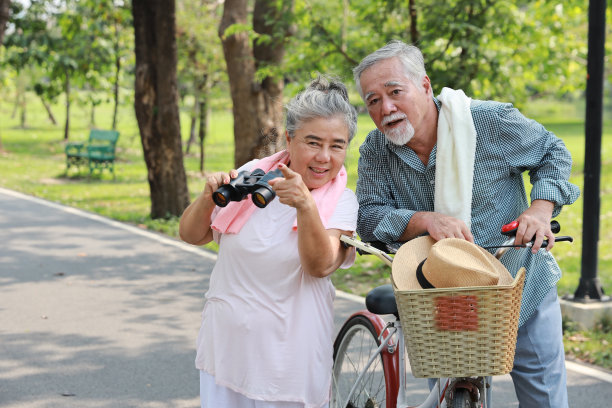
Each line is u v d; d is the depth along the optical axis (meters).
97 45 22.94
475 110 2.92
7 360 5.17
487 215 2.96
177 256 8.88
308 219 2.49
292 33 9.36
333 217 2.71
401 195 3.12
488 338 2.29
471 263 2.38
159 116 11.52
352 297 6.86
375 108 2.92
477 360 2.31
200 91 18.58
